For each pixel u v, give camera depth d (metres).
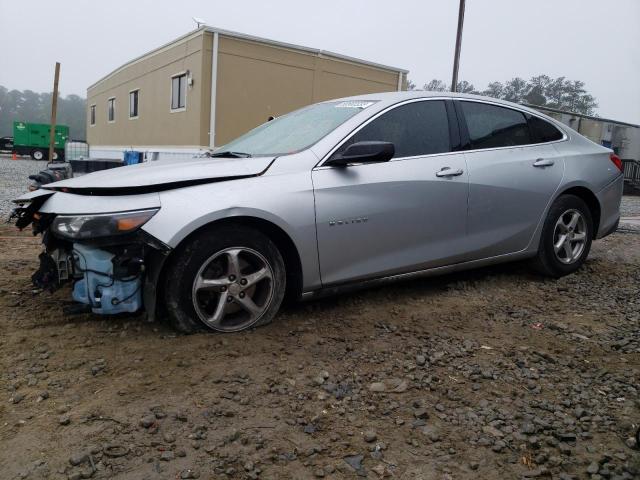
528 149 4.63
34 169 24.34
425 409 2.58
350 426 2.44
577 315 3.96
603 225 5.14
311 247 3.45
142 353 3.03
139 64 19.12
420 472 2.15
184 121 15.99
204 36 14.53
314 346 3.24
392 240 3.79
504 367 3.07
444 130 4.18
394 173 3.79
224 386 2.72
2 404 2.53
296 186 3.41
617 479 2.11
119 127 21.97
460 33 16.67
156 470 2.10
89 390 2.65
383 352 3.21
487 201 4.24
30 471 2.08
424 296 4.27
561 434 2.39
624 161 25.66
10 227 7.29
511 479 2.12
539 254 4.70
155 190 3.14
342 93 17.59
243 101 15.46
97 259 3.11
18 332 3.30
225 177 3.30
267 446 2.28
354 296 4.19
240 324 3.36
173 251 3.12
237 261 3.27
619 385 2.89
